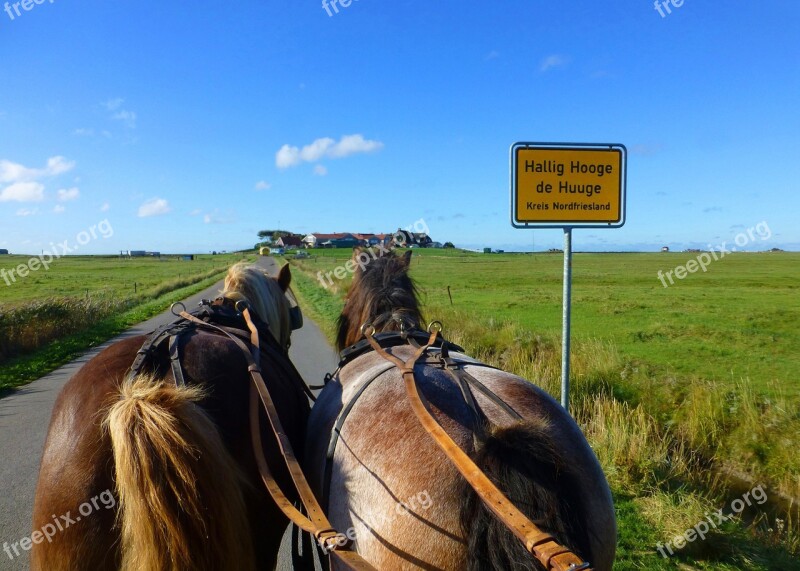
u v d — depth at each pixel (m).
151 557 1.65
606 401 7.57
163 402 1.79
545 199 4.70
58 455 1.91
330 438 2.25
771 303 27.28
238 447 2.15
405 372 2.24
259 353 2.60
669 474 5.97
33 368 11.85
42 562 1.84
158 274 56.25
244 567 1.83
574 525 1.67
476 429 1.90
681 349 14.95
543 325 19.23
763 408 7.88
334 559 2.04
